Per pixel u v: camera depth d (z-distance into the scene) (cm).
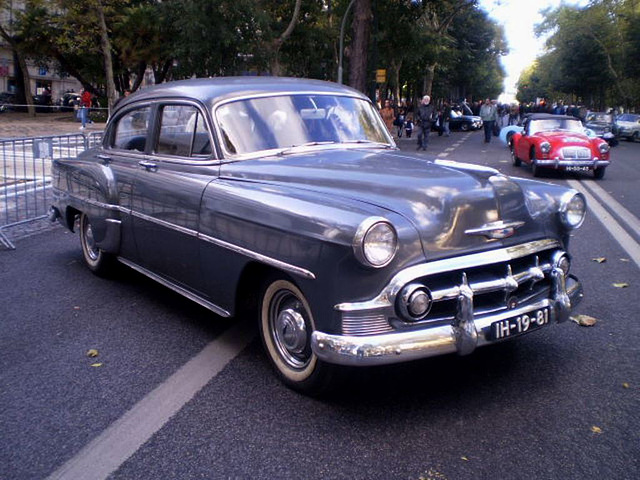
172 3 2523
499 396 369
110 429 338
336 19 3366
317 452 312
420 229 331
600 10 5516
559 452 308
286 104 468
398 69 3959
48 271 659
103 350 446
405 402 364
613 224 908
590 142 1546
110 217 542
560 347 442
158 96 507
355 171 388
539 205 396
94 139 987
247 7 2442
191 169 450
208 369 412
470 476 290
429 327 331
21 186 1025
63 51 3753
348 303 322
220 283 413
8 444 324
